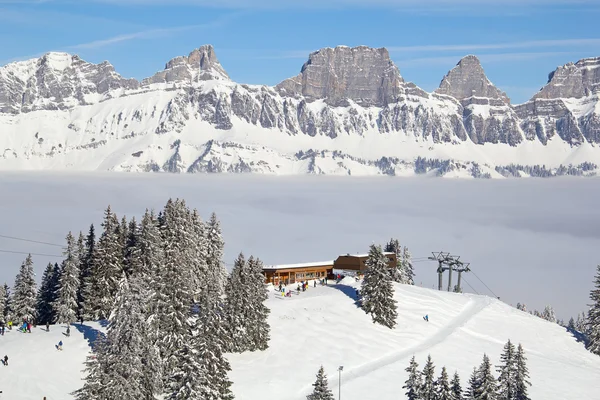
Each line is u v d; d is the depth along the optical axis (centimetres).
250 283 10919
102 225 11406
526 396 9250
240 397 9419
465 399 8506
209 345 8562
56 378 8975
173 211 11850
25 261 12050
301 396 9712
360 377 10469
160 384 8600
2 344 9781
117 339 7950
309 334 11762
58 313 11012
